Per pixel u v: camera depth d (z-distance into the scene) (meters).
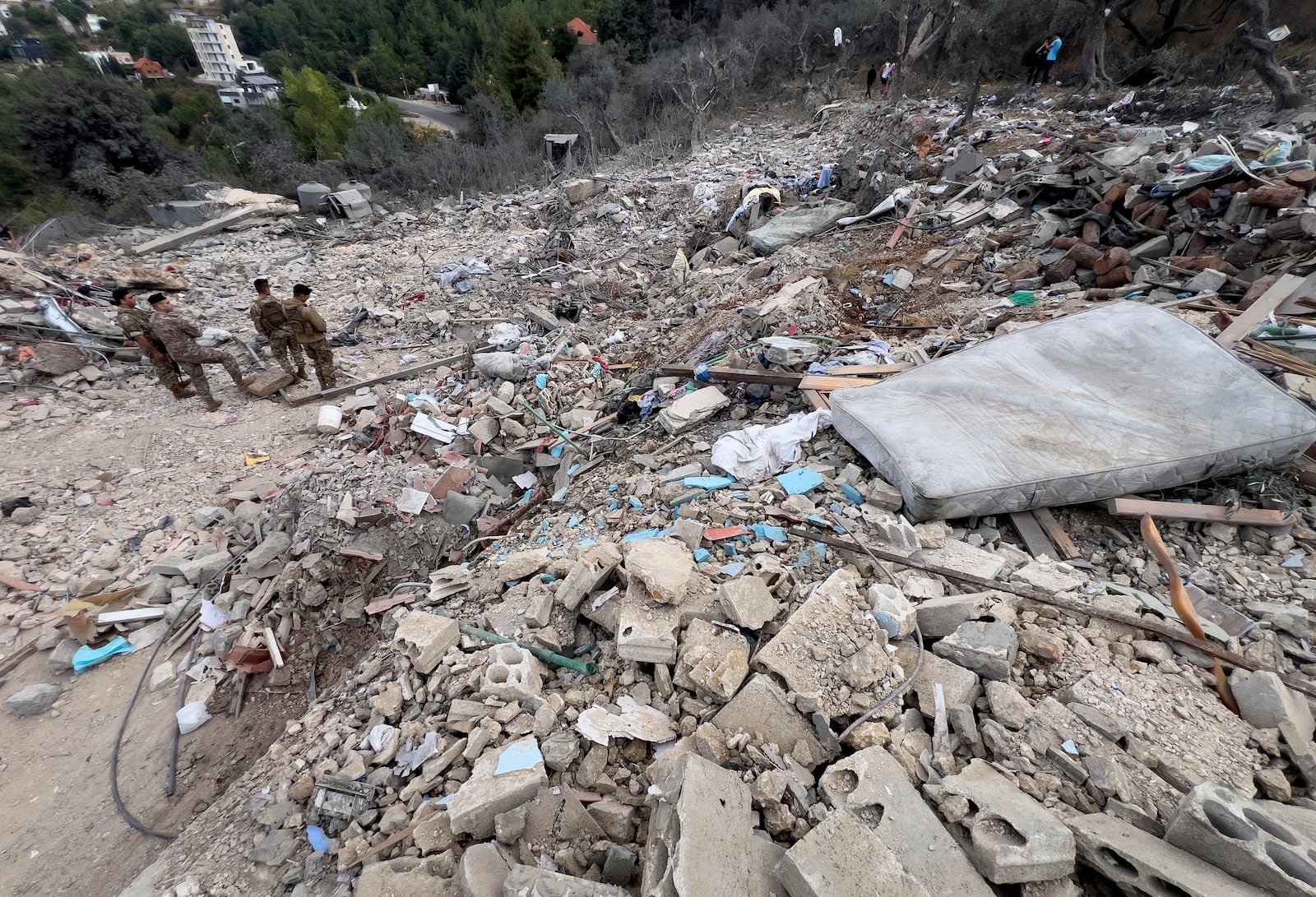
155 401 9.24
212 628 6.01
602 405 8.31
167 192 18.48
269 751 4.21
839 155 16.64
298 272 14.05
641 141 24.12
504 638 4.27
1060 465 4.32
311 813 3.57
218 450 8.27
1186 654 3.40
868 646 3.42
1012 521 4.48
